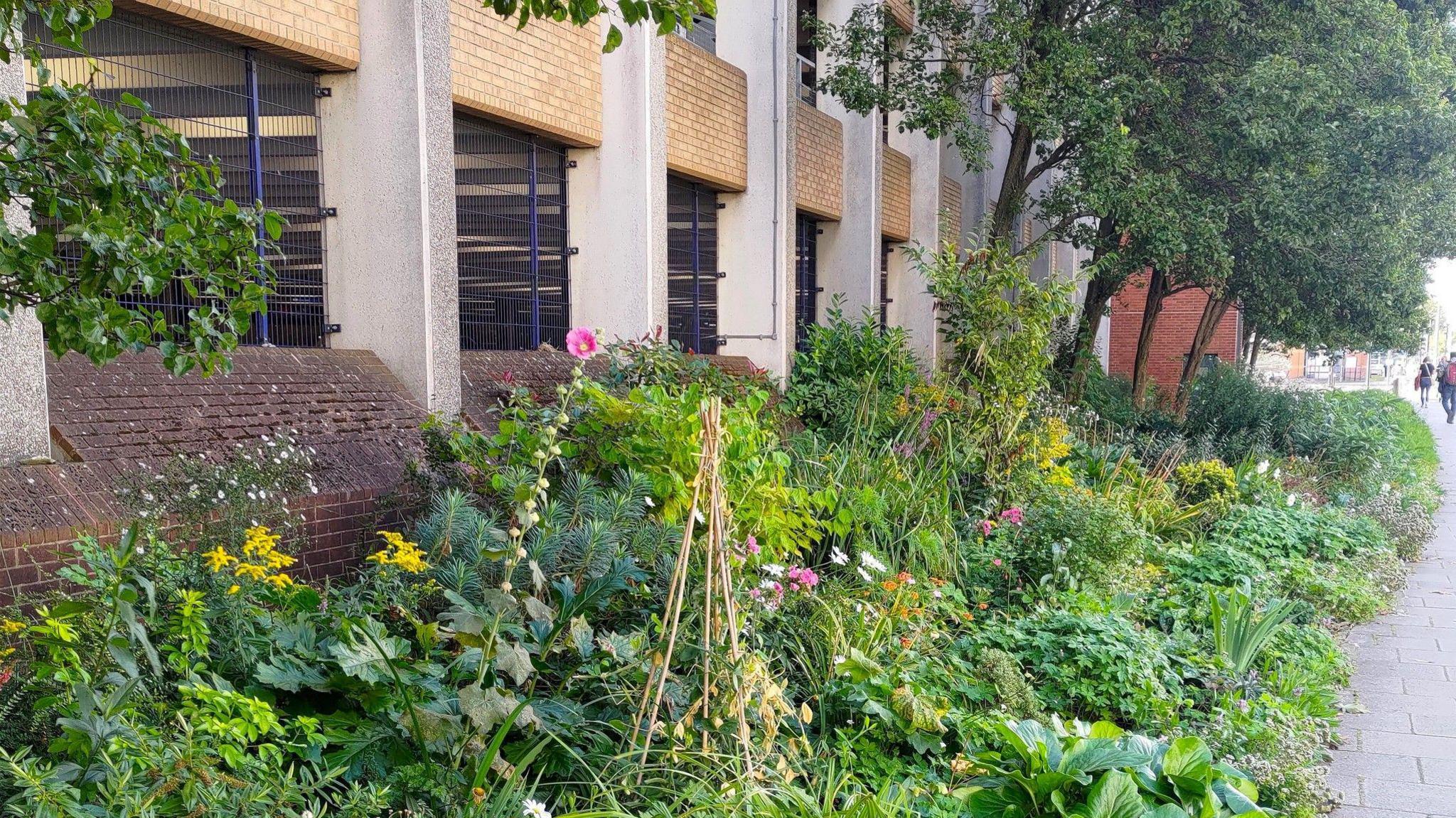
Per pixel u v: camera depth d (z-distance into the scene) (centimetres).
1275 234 1371
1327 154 1353
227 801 299
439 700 390
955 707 556
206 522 468
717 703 430
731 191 1346
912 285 1834
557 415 519
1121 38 1359
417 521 553
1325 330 1719
